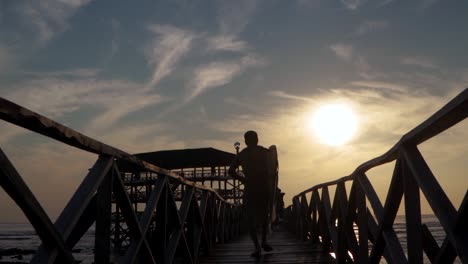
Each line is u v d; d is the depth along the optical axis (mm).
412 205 2332
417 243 2303
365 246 3564
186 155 39000
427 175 2092
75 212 1911
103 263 2291
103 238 2322
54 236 1693
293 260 5777
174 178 4090
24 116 1513
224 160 38094
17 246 78000
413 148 2227
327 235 6504
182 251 5016
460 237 1791
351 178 3936
